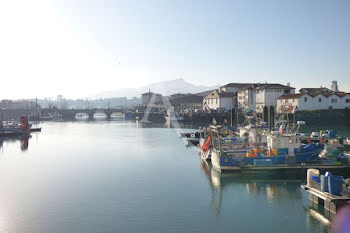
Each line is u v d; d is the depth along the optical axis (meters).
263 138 46.66
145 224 23.92
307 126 99.31
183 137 85.38
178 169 42.69
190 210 26.81
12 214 26.08
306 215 25.42
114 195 31.02
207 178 37.28
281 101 108.69
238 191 31.86
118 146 67.81
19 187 34.28
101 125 147.12
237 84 150.00
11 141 80.31
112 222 24.33
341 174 35.41
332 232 22.48
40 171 42.47
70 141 79.06
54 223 24.22
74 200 29.58
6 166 46.12
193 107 176.00
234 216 25.38
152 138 84.19
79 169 43.50
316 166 35.47
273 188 32.69
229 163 38.25
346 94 106.00
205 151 49.06
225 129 71.44
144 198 30.00
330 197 24.00
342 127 97.56
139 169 42.97
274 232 22.56
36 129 111.12
